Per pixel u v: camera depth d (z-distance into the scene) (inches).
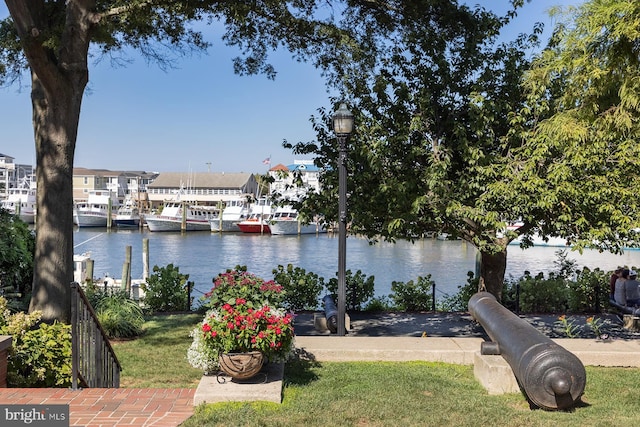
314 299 636.1
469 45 476.1
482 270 530.3
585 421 235.1
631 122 281.7
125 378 352.2
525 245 519.8
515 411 249.6
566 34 295.3
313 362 339.6
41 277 410.6
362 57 487.8
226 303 265.6
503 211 456.8
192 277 1414.9
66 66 411.8
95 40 453.1
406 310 638.5
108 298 519.8
